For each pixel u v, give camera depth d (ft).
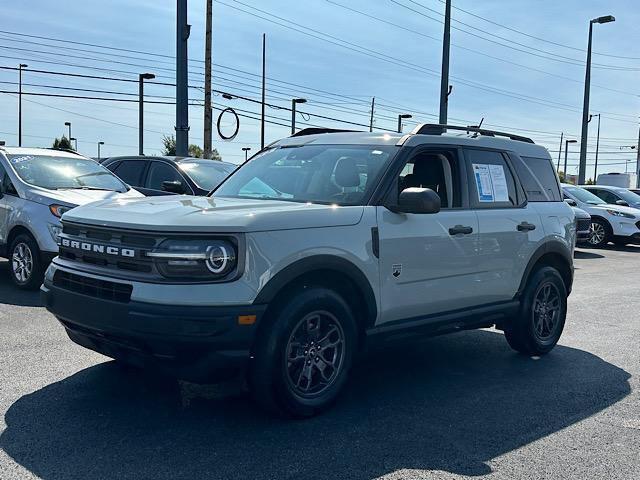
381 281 15.85
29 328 21.72
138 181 36.17
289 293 14.35
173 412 15.02
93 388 16.35
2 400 15.37
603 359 21.34
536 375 19.30
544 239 20.93
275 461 12.69
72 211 15.89
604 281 39.32
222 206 15.03
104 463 12.33
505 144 20.86
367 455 13.15
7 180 29.37
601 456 13.55
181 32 45.78
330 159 17.88
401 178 17.99
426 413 15.72
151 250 13.30
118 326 13.37
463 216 18.16
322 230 14.65
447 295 17.71
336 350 15.30
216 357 13.19
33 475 11.75
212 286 13.05
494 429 14.84
